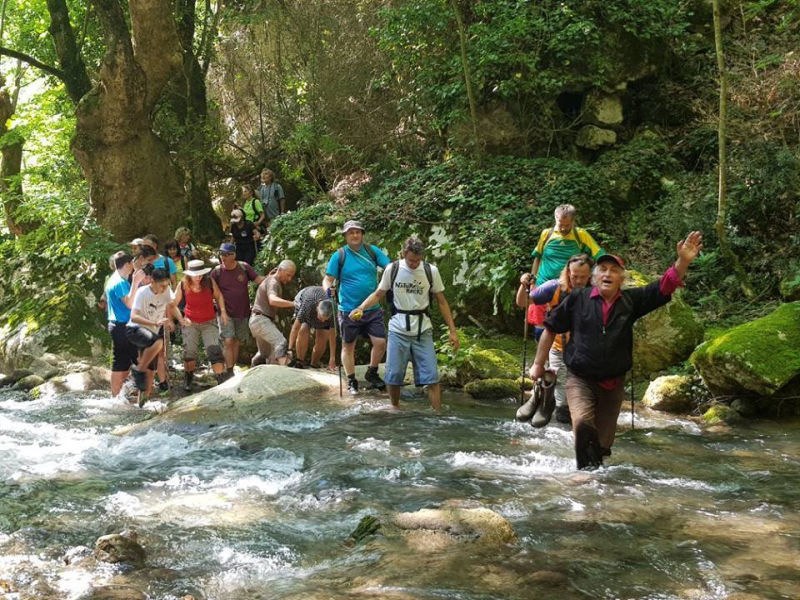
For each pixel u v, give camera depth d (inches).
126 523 202.4
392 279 324.5
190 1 706.2
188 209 700.0
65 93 709.3
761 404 314.8
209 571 170.9
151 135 601.3
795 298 375.9
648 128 506.6
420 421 309.4
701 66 534.0
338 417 321.7
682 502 208.8
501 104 508.7
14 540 190.5
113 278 397.1
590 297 223.1
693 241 211.3
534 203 450.0
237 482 239.8
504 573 163.0
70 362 497.4
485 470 241.0
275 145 749.3
